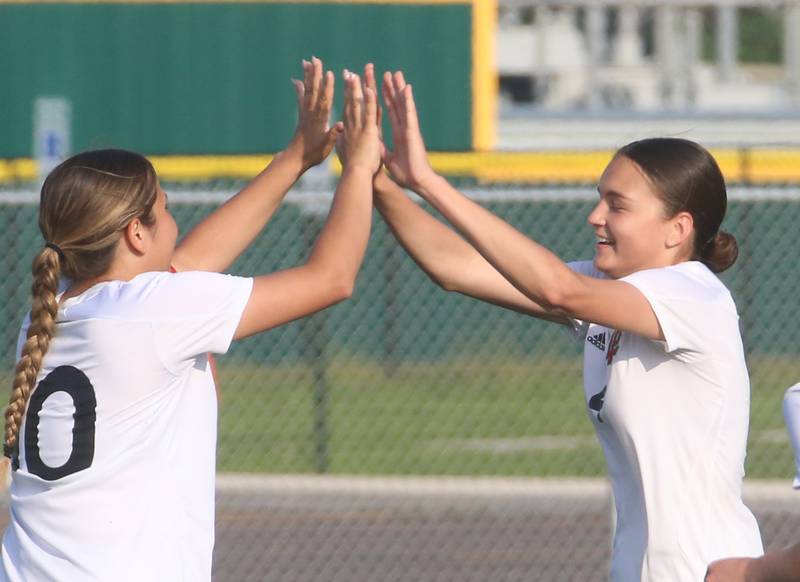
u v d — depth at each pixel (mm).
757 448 38625
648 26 89938
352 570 29109
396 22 57250
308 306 13164
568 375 46344
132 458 12336
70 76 56906
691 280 13797
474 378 46281
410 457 38281
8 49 56750
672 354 13719
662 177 13992
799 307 47500
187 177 41375
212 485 12883
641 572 13906
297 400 43781
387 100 14258
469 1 57344
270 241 45094
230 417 41969
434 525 32969
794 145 29469
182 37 57156
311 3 57188
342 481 34625
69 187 12648
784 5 83688
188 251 15000
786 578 10852
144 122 57125
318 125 15273
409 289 46656
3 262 41844
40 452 12500
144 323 12391
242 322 12703
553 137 63000
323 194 30672
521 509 34281
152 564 12227
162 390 12508
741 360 13953
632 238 14156
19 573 12453
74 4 56969
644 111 63312
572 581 28094
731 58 87000
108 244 12750
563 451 39500
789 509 33344
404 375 46062
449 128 57375
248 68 57156
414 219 15680
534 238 44656
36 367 12516
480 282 15711
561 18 85938
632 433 13914
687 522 13727
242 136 57219
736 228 47188
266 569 29328
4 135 56562
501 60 85375
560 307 13414
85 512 12266
